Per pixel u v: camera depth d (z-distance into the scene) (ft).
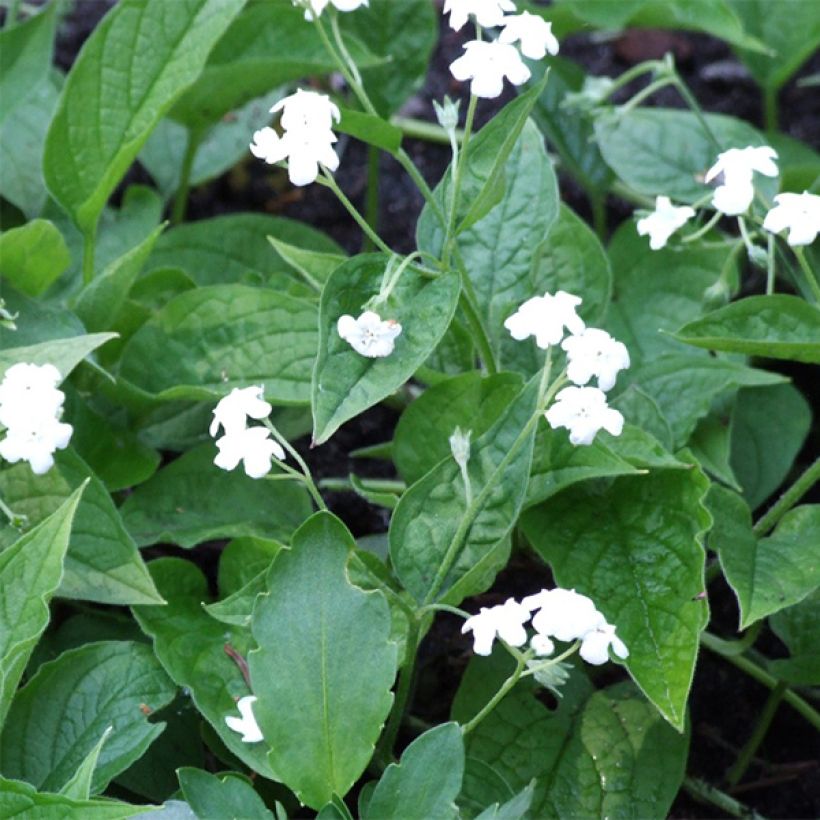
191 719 1.67
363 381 1.53
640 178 2.00
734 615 1.89
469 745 1.66
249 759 1.55
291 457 1.96
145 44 1.79
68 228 2.00
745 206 1.64
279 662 1.49
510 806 1.47
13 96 1.88
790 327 1.62
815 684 1.73
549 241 1.82
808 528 1.66
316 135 1.55
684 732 1.66
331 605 1.50
